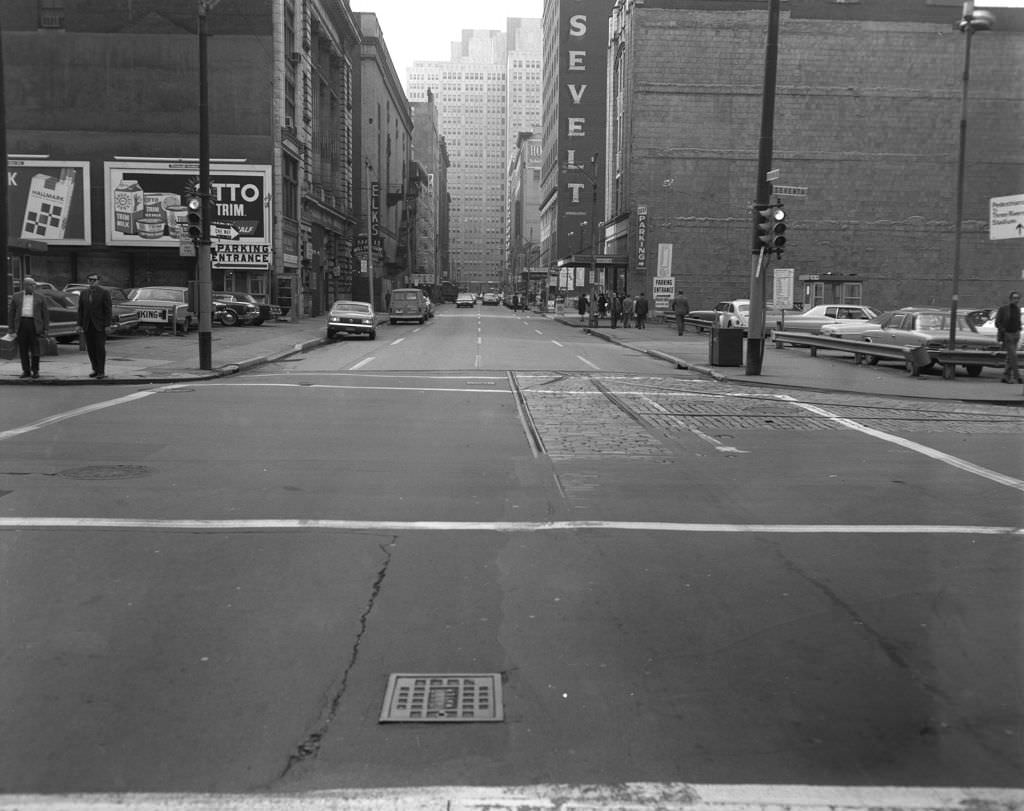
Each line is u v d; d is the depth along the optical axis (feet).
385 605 18.97
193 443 38.01
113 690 14.90
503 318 219.82
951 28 177.06
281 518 25.90
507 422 45.47
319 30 199.62
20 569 21.03
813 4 176.96
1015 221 75.46
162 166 156.46
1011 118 178.91
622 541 24.04
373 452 36.55
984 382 70.08
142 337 103.14
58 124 156.04
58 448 36.35
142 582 20.24
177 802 11.67
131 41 155.84
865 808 11.71
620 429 43.93
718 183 177.99
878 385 66.44
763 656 16.60
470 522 25.81
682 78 176.55
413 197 386.11
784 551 23.31
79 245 156.66
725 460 36.37
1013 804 11.84
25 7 155.63
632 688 15.20
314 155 201.87
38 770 12.43
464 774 12.44
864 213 179.63
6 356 72.79
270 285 160.15
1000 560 22.68
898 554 23.13
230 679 15.35
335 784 12.15
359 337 124.47
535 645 16.96
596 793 12.00
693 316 152.05
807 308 155.12
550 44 373.61
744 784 12.25
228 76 156.25
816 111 177.78
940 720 14.19
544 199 402.72
